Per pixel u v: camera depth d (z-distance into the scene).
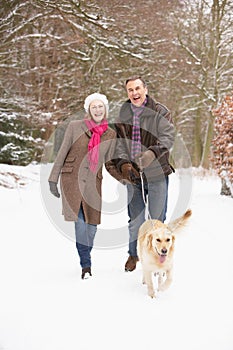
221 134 11.13
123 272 5.73
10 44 15.35
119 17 15.88
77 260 6.30
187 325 4.05
